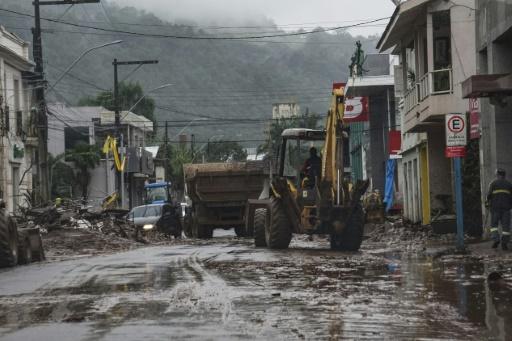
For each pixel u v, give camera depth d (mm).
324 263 22125
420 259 23078
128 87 132375
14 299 15141
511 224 28625
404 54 47188
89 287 16922
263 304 13438
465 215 34812
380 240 36688
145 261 24641
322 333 10609
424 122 39812
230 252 28516
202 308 13031
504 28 28422
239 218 49844
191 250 30906
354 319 11750
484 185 31516
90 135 92375
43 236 37312
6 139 55344
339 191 28438
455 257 23344
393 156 55031
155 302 13930
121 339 10344
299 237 42438
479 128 32406
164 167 115375
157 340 10219
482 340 10062
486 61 32406
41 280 19062
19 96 58406
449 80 37281
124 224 45969
